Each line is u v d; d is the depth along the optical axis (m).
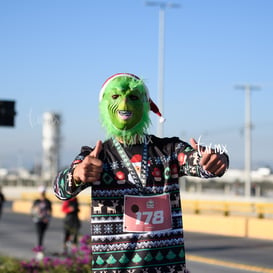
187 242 17.09
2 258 10.92
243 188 41.19
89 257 9.12
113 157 3.01
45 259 9.49
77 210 13.78
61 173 2.92
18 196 53.81
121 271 2.92
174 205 3.00
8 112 12.15
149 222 2.95
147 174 2.98
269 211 22.53
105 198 2.96
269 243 16.86
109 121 3.05
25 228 21.41
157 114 3.24
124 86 3.04
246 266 11.96
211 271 11.24
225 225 20.09
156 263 2.93
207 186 41.75
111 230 2.95
